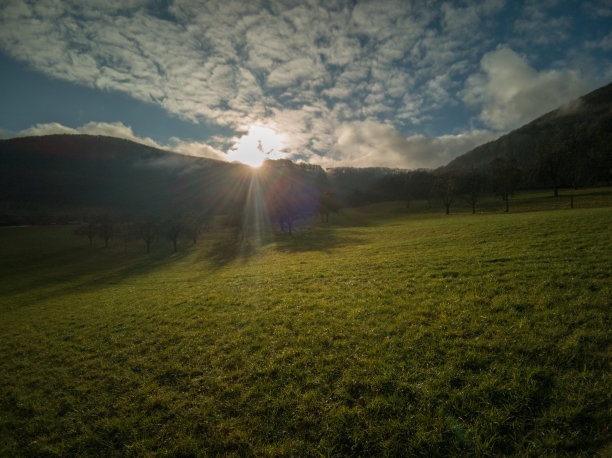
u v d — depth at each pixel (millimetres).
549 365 7039
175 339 12109
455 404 6250
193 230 85875
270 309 14297
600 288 10883
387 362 8102
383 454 5488
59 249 86125
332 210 110812
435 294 13109
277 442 6109
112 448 6668
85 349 12555
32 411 8484
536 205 79938
